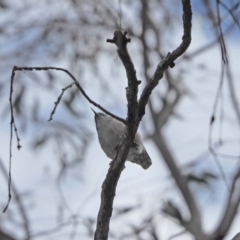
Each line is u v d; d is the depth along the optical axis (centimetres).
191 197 1273
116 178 591
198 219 1223
